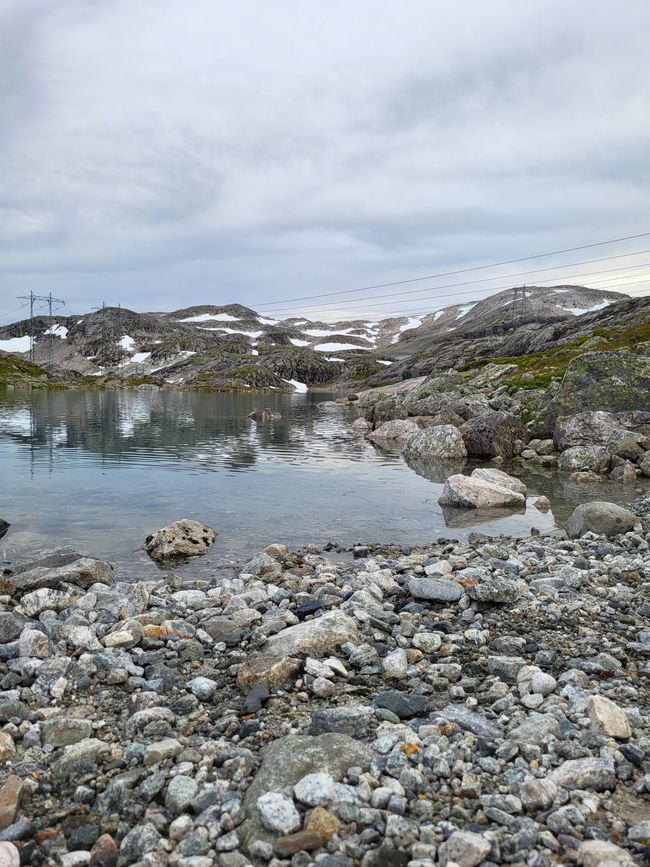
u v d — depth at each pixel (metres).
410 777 5.69
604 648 9.41
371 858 4.62
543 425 43.47
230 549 17.89
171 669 8.75
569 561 14.78
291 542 18.80
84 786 5.84
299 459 39.25
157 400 135.38
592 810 5.29
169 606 12.06
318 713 7.05
